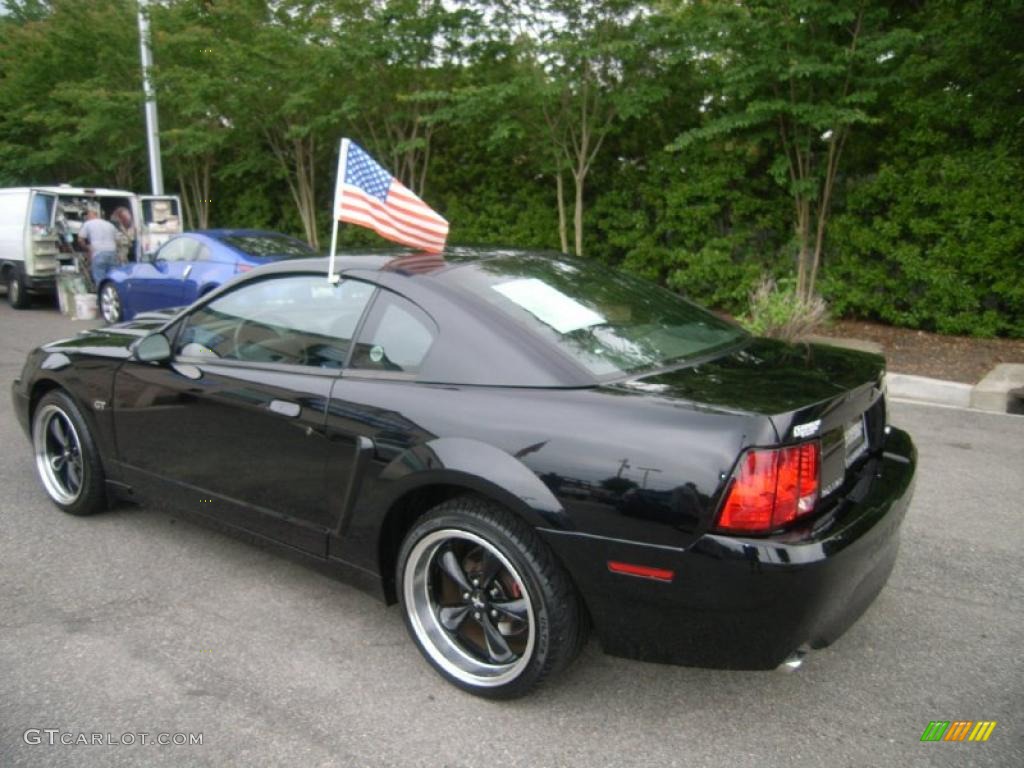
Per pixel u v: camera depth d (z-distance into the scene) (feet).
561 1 34.12
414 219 12.12
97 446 13.60
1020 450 18.90
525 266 11.09
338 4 40.86
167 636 10.42
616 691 9.38
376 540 9.79
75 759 8.07
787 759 8.19
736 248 37.60
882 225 32.65
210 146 50.21
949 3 29.68
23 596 11.42
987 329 31.40
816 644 8.38
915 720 8.82
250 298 11.75
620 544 8.00
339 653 10.11
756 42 30.63
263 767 8.02
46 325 38.50
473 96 37.04
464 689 9.28
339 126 47.73
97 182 66.03
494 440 8.70
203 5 46.75
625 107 34.94
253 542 11.54
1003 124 29.73
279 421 10.66
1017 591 11.76
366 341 10.25
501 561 8.77
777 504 7.64
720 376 9.14
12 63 60.44
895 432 10.98
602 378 8.89
